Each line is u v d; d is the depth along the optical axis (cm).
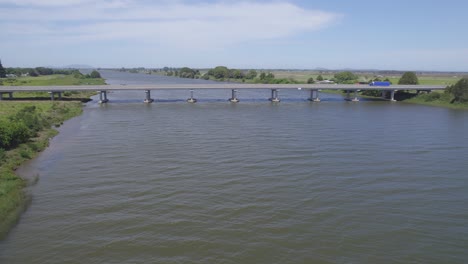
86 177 3466
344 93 14388
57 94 10881
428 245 2258
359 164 3931
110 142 4966
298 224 2497
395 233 2398
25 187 3206
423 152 4503
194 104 9994
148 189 3136
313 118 7406
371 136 5494
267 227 2447
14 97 9894
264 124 6575
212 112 8269
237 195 3000
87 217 2598
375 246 2234
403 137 5444
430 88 11394
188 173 3572
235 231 2388
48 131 5562
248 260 2056
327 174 3569
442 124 6750
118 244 2227
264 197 2962
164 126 6291
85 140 5100
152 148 4606
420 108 9450
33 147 4447
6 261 2044
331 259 2081
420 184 3319
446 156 4325
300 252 2145
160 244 2223
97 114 7788
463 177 3531
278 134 5588
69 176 3500
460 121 7144
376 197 2998
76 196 2991
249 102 10725
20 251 2152
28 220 2558
